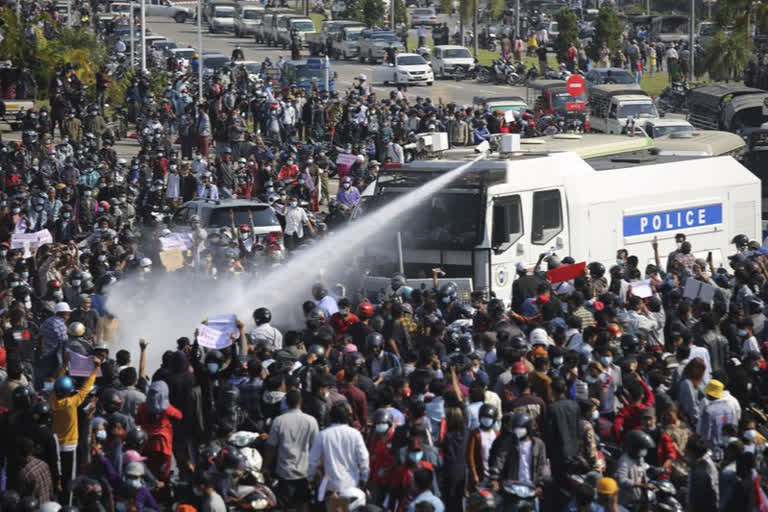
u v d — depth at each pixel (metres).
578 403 30.86
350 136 100.81
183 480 32.12
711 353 37.38
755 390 35.66
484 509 26.06
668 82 161.88
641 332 39.78
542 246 49.47
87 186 73.62
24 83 123.50
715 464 31.30
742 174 58.69
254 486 27.97
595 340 35.72
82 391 31.84
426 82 154.88
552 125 110.44
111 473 28.61
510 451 27.62
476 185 47.34
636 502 27.62
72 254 52.84
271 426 29.02
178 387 32.66
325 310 42.62
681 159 57.75
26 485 28.05
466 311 43.03
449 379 32.16
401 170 49.25
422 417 28.23
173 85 114.94
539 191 49.41
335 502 27.02
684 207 55.66
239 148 92.00
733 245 58.22
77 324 37.09
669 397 32.09
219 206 63.81
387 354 35.47
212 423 34.41
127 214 72.94
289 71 132.00
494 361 35.12
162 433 30.73
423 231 48.53
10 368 32.59
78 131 100.81
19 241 56.22
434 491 27.41
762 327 41.34
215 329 34.75
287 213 68.44
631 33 194.38
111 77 132.75
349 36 183.00
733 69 156.62
